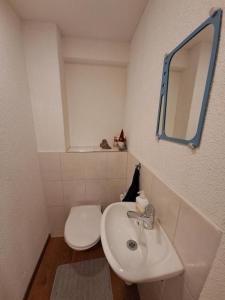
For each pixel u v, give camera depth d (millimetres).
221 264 423
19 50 1104
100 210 1545
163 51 776
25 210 1145
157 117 844
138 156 1200
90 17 1113
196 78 537
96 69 1591
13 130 1008
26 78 1203
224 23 417
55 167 1467
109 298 1134
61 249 1524
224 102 420
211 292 449
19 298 1034
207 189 487
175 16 657
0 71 887
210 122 472
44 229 1510
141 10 1035
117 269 600
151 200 937
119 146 1569
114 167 1572
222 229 428
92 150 1545
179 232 645
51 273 1295
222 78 427
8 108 958
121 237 909
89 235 1229
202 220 502
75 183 1552
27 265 1157
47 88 1272
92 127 1729
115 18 1122
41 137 1367
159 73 825
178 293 653
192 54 556
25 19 1133
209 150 476
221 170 433
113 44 1433
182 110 625
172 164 701
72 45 1387
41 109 1309
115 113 1727
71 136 1719
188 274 586
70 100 1627
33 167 1301
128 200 1168
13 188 994
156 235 790
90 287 1199
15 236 1003
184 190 613
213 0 449
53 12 1062
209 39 468
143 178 1076
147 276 579
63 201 1583
